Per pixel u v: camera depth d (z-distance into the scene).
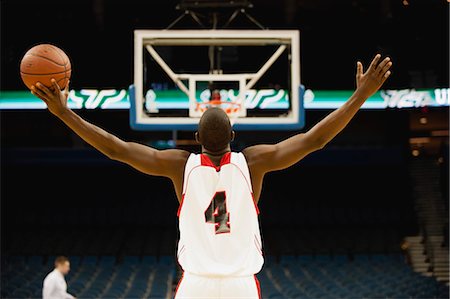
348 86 20.34
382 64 2.61
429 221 21.52
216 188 2.66
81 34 19.94
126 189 21.69
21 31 19.58
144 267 17.61
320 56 20.45
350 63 20.38
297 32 9.33
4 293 14.78
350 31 20.12
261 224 21.25
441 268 19.58
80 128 2.62
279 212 21.48
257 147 2.76
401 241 20.56
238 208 2.64
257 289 2.62
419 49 19.88
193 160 2.70
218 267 2.57
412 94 16.14
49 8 18.77
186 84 11.13
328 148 21.39
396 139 22.45
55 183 21.45
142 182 21.80
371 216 21.47
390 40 20.05
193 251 2.61
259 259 2.64
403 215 21.48
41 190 21.36
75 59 20.12
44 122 21.53
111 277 16.38
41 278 16.30
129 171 21.77
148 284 15.73
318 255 19.73
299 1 18.20
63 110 2.60
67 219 20.92
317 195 21.89
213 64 9.69
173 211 21.30
